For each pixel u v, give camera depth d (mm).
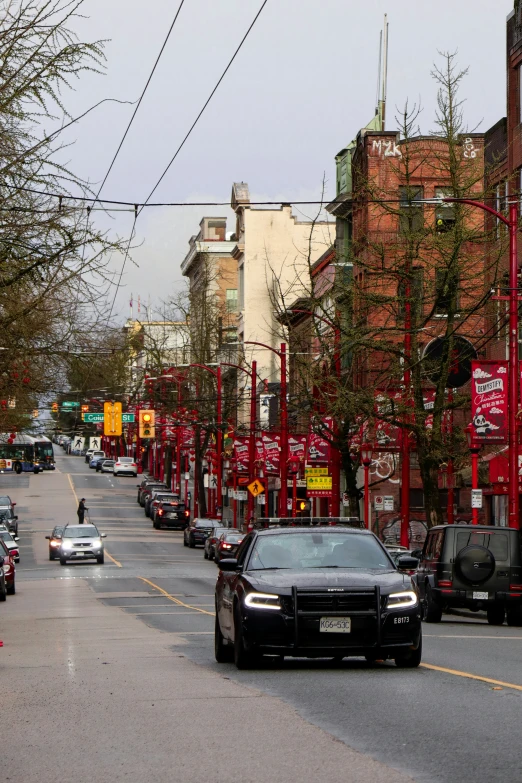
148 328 137250
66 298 26734
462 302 65250
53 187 25125
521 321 61344
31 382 30453
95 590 56438
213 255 171375
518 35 63844
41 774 11641
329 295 63875
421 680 18531
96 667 22188
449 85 56031
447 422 59906
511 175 59656
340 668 20766
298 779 10945
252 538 21578
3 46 23594
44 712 16000
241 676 19578
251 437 95875
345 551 21188
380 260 63562
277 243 142125
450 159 55375
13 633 33219
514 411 47375
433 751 12211
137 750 12812
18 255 25734
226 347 135000
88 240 25688
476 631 33469
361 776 10977
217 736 13492
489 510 70438
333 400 63875
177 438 139875
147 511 142000
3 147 24172
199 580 64562
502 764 11477
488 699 16078
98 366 28906
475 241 55188
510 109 64688
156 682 19109
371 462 74000
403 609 19797
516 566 37781
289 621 19562
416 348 56094
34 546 105062
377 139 80438
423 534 82438
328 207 95125
